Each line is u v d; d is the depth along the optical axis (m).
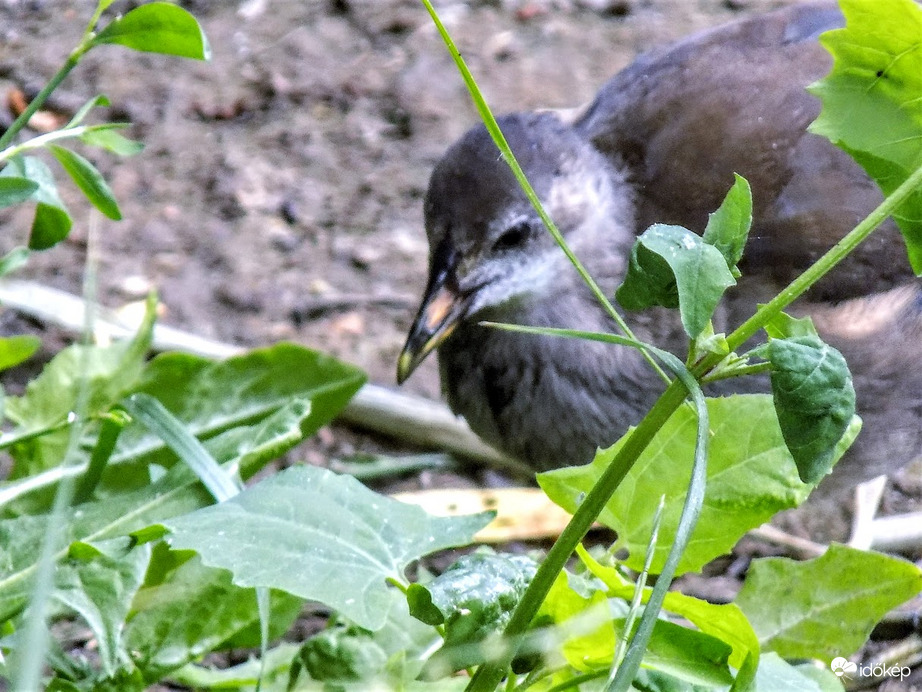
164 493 5.19
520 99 10.81
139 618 5.11
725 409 4.30
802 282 3.43
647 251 3.48
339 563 4.04
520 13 11.66
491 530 7.41
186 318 8.90
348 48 11.37
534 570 4.14
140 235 9.54
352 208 9.88
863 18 3.97
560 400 7.33
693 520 3.30
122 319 8.62
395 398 8.14
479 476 8.02
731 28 7.93
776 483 4.29
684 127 7.33
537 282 7.07
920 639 6.43
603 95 7.77
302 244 9.56
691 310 3.34
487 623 3.87
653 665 3.94
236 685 5.19
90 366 6.25
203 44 5.05
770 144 7.25
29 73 10.87
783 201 7.17
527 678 4.06
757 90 7.43
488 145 6.93
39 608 3.47
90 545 4.46
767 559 5.09
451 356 7.57
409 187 10.08
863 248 7.20
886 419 7.36
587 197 7.13
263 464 5.55
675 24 11.59
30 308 8.55
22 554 4.85
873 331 7.18
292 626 6.48
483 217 6.83
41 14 11.57
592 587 4.23
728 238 3.52
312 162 10.29
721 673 3.91
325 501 4.25
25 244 9.34
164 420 5.27
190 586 5.15
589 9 11.73
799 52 7.64
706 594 7.13
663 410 3.48
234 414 6.52
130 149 5.10
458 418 8.01
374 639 5.00
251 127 10.60
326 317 8.98
